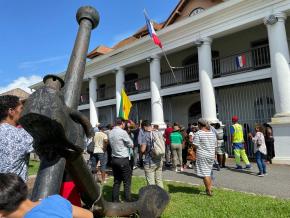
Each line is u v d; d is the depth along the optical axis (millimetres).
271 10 12344
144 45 17750
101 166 8773
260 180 8461
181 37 15781
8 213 1746
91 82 22500
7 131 2734
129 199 6453
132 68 22344
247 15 13133
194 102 18812
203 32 14758
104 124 22781
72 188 3221
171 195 6863
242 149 10414
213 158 6840
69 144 2037
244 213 5379
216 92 15188
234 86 14539
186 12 18531
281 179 8477
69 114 2010
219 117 15094
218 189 7492
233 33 15617
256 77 13219
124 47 18953
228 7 13523
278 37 12070
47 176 2035
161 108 16984
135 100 19188
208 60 14578
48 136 1953
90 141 8898
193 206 5934
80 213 2020
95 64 21688
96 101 22469
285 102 11641
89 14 3186
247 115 14461
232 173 9695
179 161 10648
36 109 1808
